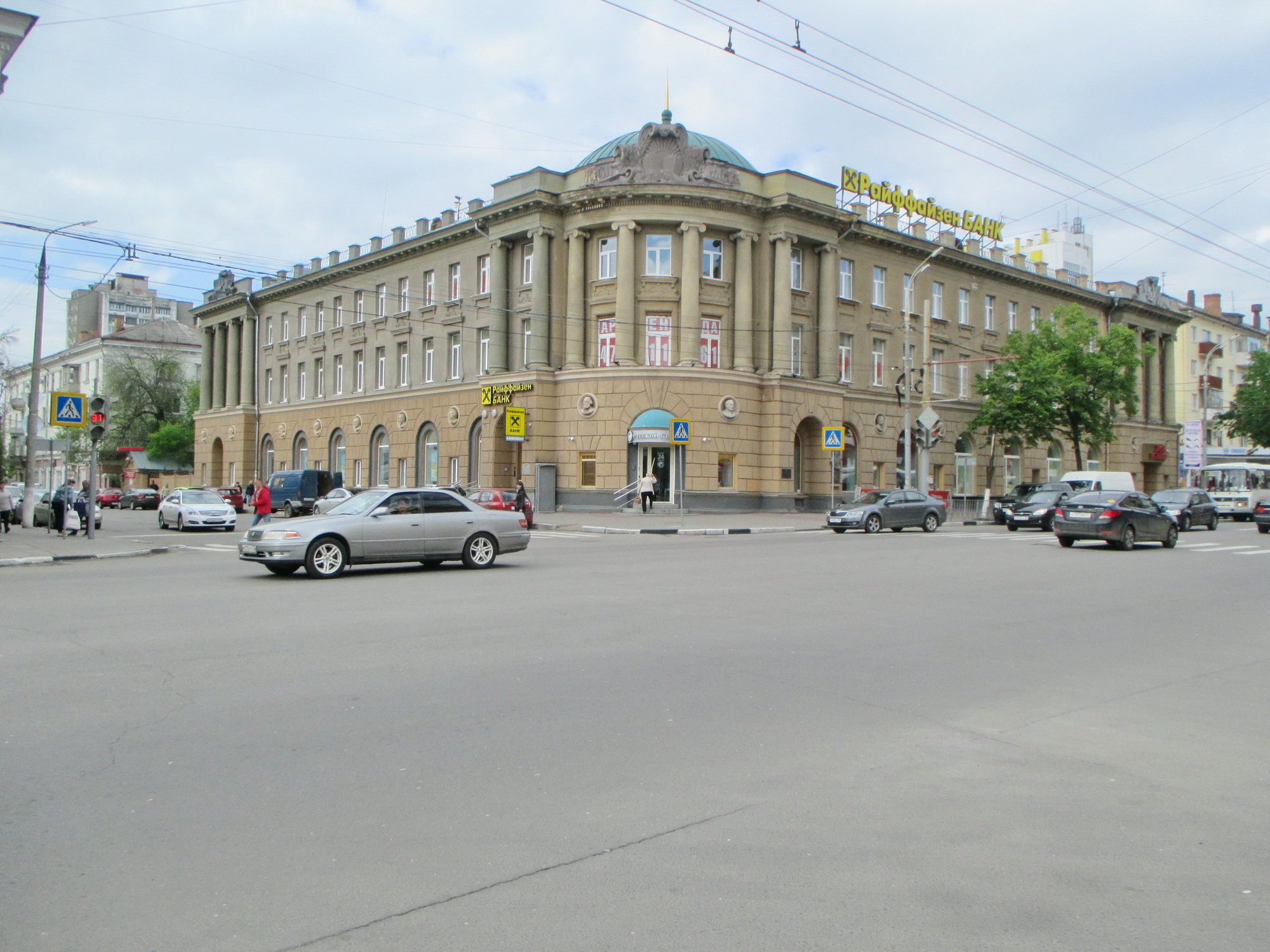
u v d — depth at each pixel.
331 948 3.31
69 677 7.30
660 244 36.81
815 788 5.04
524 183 38.59
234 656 8.11
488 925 3.50
